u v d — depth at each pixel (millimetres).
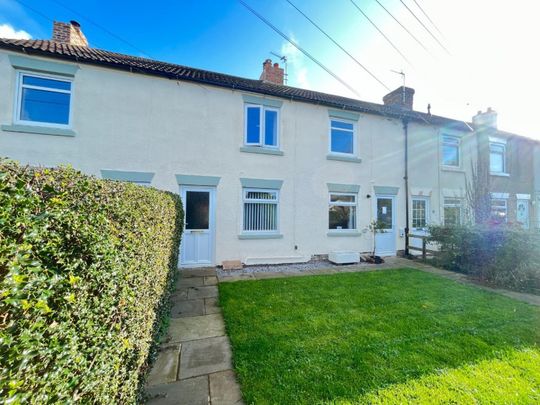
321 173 9312
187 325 4043
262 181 8477
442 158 11586
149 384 2641
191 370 2891
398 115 10438
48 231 1156
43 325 1055
